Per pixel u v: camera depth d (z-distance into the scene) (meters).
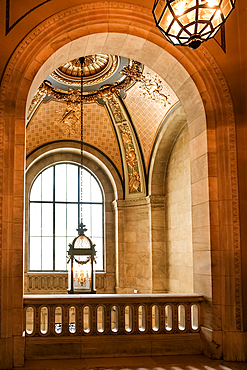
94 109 13.97
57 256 16.05
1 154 6.63
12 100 6.78
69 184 16.50
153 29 7.45
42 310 14.71
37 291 15.27
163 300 7.26
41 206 16.17
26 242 15.63
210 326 7.11
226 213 7.24
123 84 12.38
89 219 16.45
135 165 14.65
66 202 16.39
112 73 12.03
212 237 7.25
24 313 6.88
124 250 15.31
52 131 14.62
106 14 7.29
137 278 14.74
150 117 13.18
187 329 7.36
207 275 7.29
